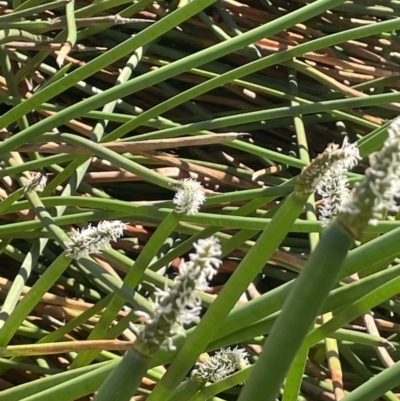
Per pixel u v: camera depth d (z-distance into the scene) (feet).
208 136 1.81
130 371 0.90
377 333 1.68
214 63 2.49
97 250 1.33
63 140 1.80
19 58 2.21
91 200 1.74
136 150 1.85
